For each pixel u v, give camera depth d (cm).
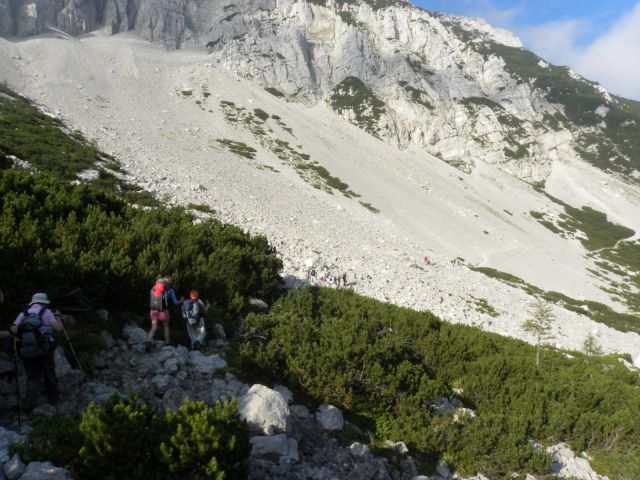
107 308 888
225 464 503
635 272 7169
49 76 7369
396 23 16188
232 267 1263
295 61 13212
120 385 688
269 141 7812
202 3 14025
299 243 3222
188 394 713
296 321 1075
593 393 1229
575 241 8462
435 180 9269
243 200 4022
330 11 15800
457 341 1336
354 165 8019
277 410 695
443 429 859
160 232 1334
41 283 791
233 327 1046
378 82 13862
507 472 830
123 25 12044
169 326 930
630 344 3281
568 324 3369
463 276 4072
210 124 7762
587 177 11962
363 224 5003
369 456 738
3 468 430
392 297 2711
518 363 1327
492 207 8862
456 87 14750
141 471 471
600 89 16938
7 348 577
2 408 551
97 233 1119
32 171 2266
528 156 12438
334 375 873
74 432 508
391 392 923
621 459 941
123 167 3453
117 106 6925
